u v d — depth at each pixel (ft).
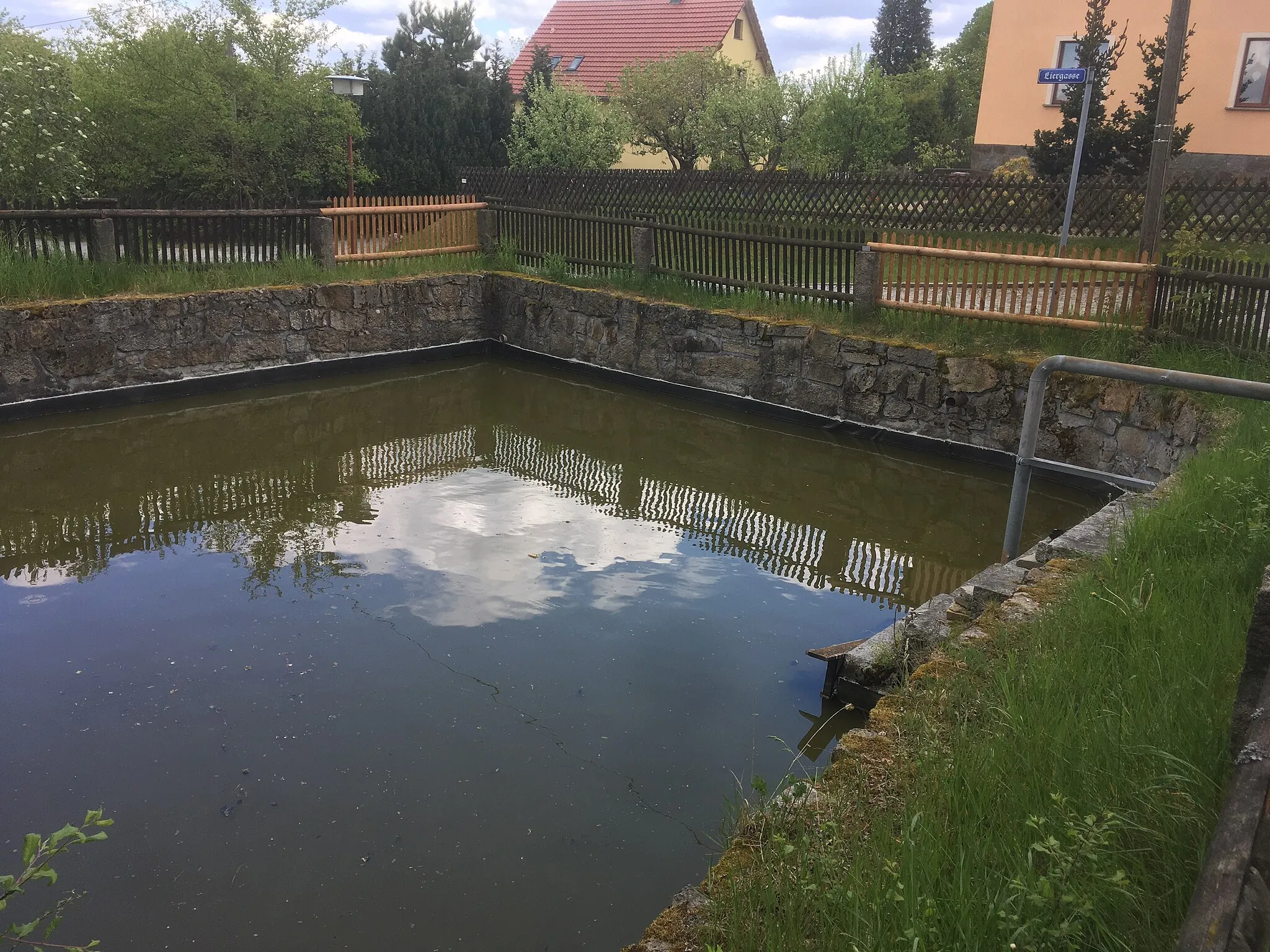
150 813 14.53
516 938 12.22
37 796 14.88
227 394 39.47
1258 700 8.52
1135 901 7.55
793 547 26.50
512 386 43.32
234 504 28.76
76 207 45.60
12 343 33.83
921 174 59.36
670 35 126.93
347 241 44.93
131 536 26.03
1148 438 28.53
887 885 8.39
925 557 25.91
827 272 37.83
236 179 60.64
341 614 21.35
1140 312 31.04
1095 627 13.02
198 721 17.02
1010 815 9.14
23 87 43.24
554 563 24.64
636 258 43.91
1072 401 30.01
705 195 58.85
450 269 46.80
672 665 19.33
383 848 13.84
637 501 30.14
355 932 12.30
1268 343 28.09
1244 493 17.01
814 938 8.31
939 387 32.91
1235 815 6.18
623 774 15.69
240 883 13.14
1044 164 61.26
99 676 18.49
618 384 42.80
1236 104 64.59
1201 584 14.02
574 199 57.67
